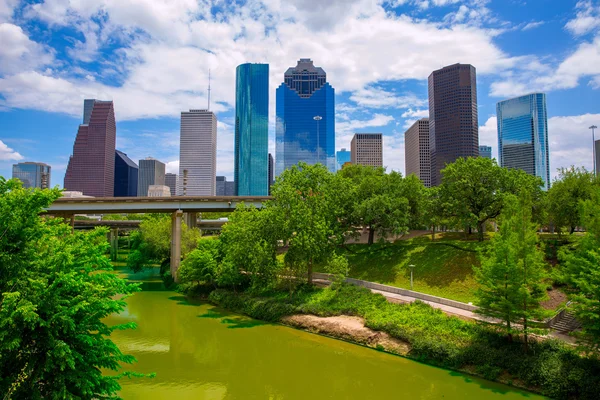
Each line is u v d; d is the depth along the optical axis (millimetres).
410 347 35219
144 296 64438
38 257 17719
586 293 27734
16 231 17188
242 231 52812
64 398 15617
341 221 63281
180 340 41344
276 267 51094
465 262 48688
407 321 37969
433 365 32781
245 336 42281
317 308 45781
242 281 58906
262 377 31438
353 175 87500
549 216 50969
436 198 59688
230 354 36875
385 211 59625
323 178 57219
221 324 47188
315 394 28312
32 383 15844
